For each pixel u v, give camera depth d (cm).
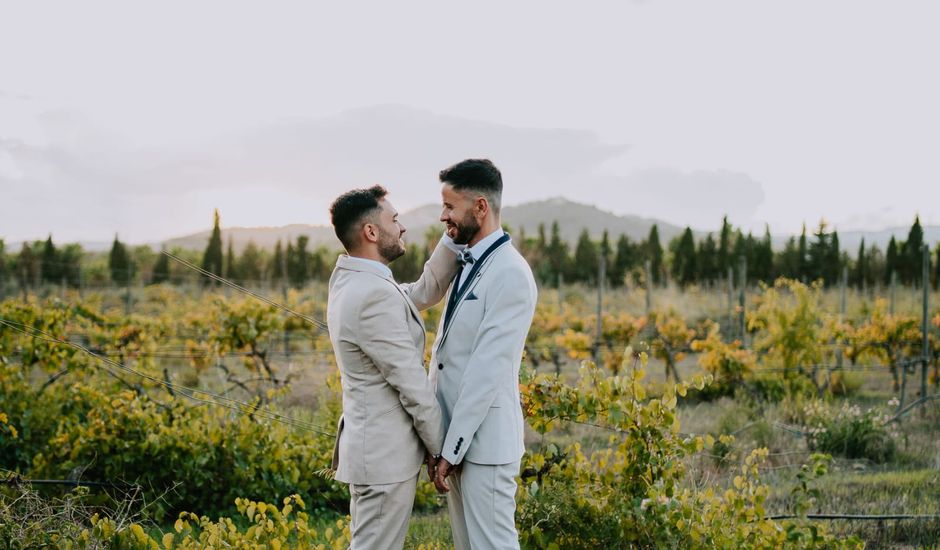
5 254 2491
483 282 276
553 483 359
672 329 1215
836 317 1298
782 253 3766
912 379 1173
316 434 584
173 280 3034
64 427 560
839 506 489
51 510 329
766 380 1005
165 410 575
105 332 1010
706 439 356
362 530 275
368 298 265
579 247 4066
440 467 266
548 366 1289
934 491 534
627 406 358
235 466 516
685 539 329
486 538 272
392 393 274
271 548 318
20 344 711
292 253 3644
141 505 474
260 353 923
